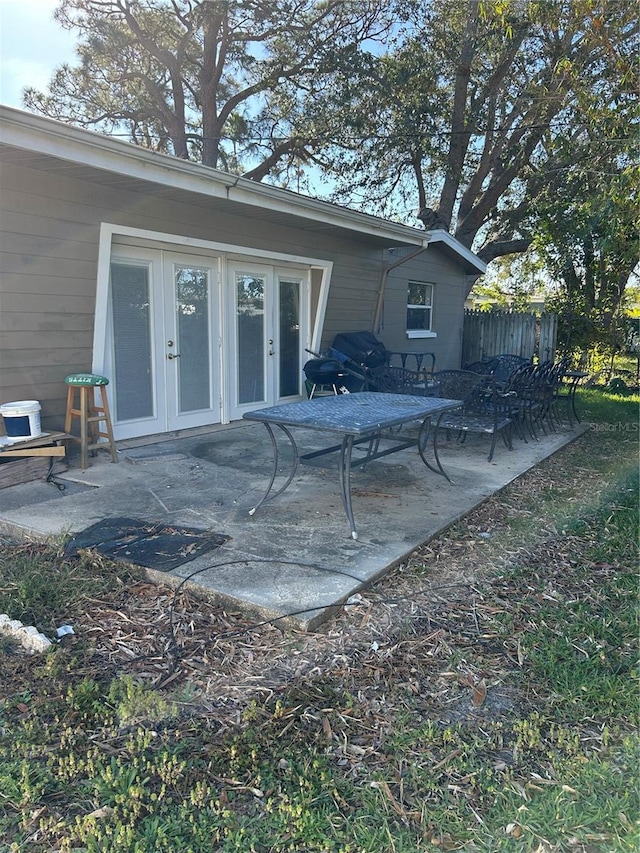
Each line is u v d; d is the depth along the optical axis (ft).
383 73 42.57
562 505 13.83
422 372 19.40
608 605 9.18
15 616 8.43
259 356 23.39
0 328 14.44
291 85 46.42
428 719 6.55
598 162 32.48
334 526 11.71
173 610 8.73
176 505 12.89
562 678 7.27
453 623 8.52
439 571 10.17
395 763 5.90
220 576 9.39
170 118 47.29
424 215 46.85
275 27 42.70
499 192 46.85
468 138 45.91
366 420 11.32
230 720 6.47
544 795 5.52
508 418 18.47
